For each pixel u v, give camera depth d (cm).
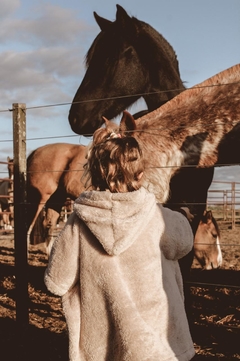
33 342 351
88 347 170
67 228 181
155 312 165
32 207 776
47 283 179
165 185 320
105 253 170
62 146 770
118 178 171
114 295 164
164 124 334
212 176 363
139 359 159
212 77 344
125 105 468
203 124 328
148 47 450
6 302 490
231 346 335
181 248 175
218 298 498
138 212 167
